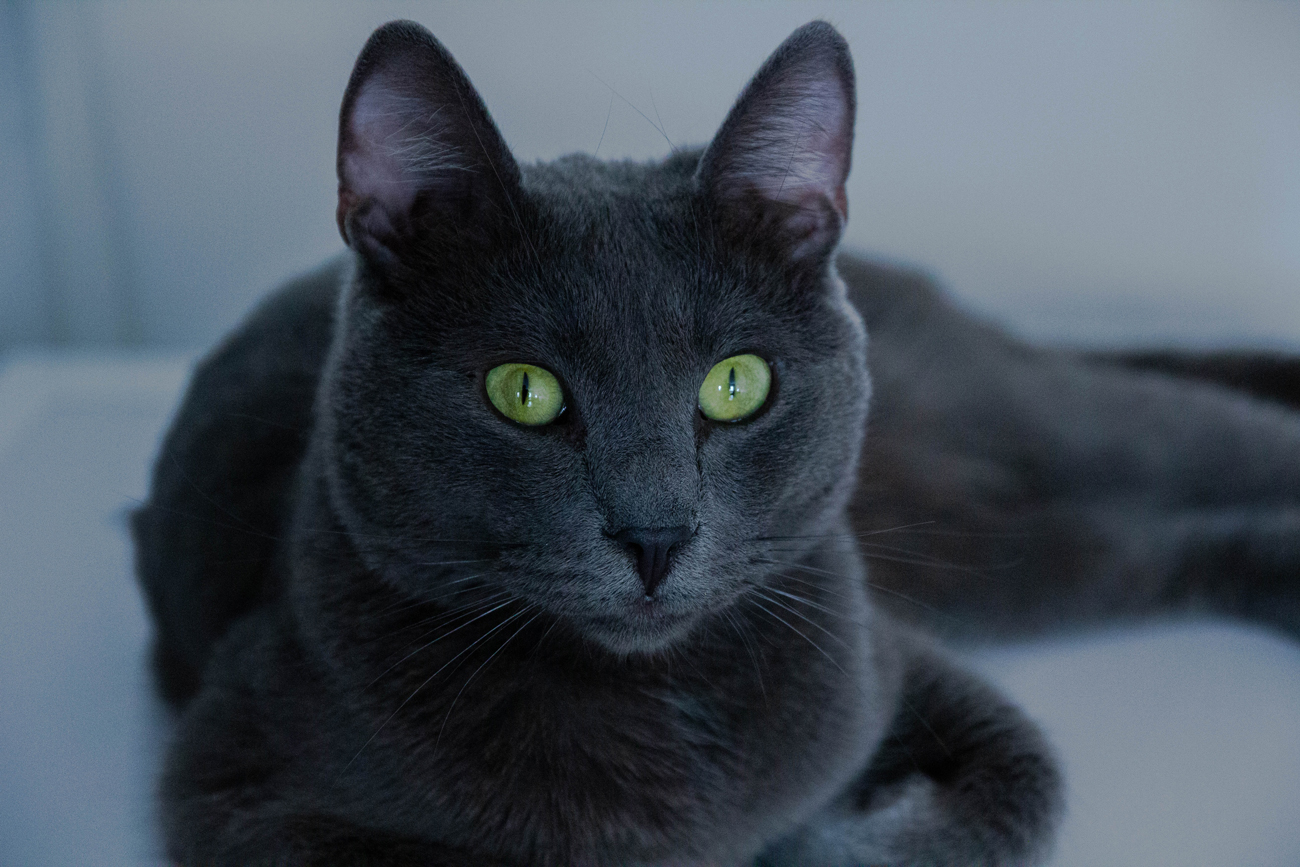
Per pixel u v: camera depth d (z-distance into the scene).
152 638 0.56
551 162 0.47
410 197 0.44
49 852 0.48
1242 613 0.58
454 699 0.44
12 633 0.57
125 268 0.84
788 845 0.48
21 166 0.81
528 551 0.43
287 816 0.44
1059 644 0.58
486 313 0.43
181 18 0.78
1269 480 0.60
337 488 0.44
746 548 0.44
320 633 0.45
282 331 0.53
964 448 0.59
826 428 0.45
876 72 0.80
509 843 0.44
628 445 0.42
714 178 0.44
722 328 0.43
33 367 0.78
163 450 0.54
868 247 0.81
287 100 0.80
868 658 0.48
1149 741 0.53
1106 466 0.60
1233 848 0.48
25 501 0.65
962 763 0.49
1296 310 0.84
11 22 0.77
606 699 0.45
